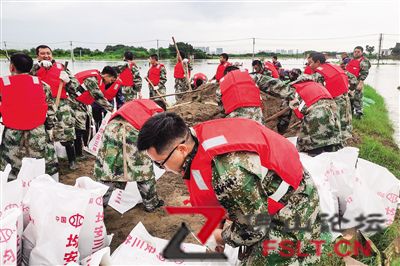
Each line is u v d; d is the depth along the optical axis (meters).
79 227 2.55
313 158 3.20
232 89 4.49
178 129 1.83
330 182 3.15
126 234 3.80
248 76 4.57
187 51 20.86
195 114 7.91
